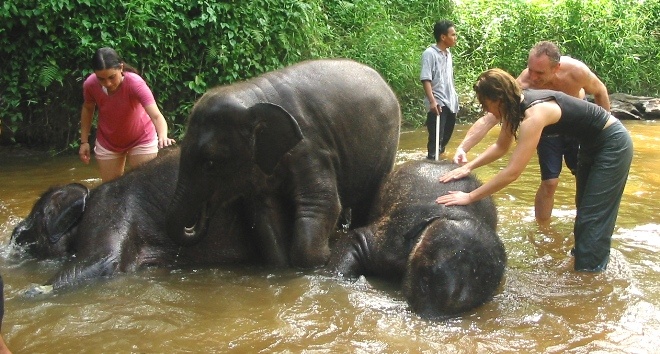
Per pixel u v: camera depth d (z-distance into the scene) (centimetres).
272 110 498
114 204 546
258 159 509
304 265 527
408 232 476
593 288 473
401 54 1412
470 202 476
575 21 1719
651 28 1895
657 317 423
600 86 577
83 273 495
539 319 422
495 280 444
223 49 1103
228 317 427
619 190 507
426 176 514
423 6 1703
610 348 379
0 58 1039
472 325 414
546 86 578
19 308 440
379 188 572
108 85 600
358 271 506
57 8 1002
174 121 1116
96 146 657
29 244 563
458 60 1636
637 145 1067
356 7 1471
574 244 557
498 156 516
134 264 526
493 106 479
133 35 1044
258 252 561
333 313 432
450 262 434
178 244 524
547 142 607
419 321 420
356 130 567
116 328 409
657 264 520
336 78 567
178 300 458
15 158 1023
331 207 545
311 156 538
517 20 1720
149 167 567
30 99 1047
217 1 1116
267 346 383
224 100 498
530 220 643
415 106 1412
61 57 1038
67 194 563
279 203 549
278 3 1198
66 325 412
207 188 510
